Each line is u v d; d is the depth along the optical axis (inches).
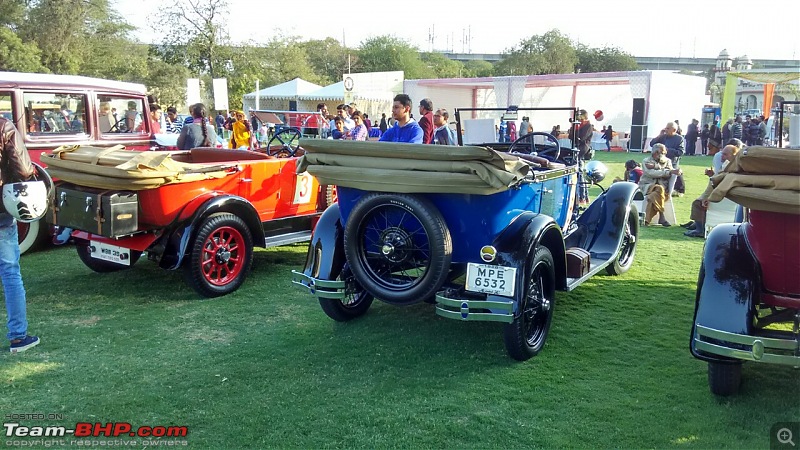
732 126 791.7
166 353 157.4
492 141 239.6
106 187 187.0
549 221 152.0
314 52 2561.5
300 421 123.6
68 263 246.2
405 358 155.0
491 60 3882.9
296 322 181.3
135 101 301.1
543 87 957.8
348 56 2406.5
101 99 282.5
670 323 179.8
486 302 139.8
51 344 162.2
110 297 203.3
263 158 244.8
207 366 149.6
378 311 191.5
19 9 1413.6
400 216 149.9
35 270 234.8
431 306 196.7
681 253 269.7
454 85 986.7
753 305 122.5
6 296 156.4
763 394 134.7
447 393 135.8
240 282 212.1
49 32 1411.2
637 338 168.1
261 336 169.8
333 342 165.5
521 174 140.7
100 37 1545.3
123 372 145.8
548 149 213.9
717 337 120.3
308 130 594.6
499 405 130.2
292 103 1141.7
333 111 1138.0
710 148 461.7
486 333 172.6
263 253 267.6
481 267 141.8
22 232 250.8
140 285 217.0
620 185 221.3
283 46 2015.3
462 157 133.7
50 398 132.7
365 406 129.8
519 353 149.5
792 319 132.0
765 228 119.6
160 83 1531.7
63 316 184.4
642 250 275.9
